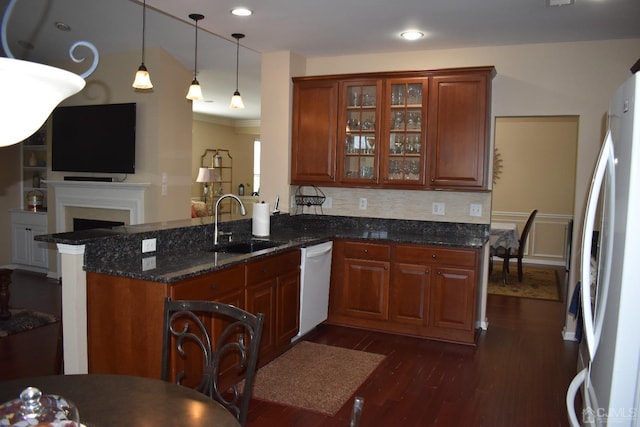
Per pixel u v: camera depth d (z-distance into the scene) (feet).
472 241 13.69
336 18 12.06
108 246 9.32
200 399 4.83
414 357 12.44
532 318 16.17
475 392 10.50
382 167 14.84
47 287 18.93
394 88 14.62
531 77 14.15
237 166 37.32
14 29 16.43
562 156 25.13
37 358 11.93
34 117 3.03
